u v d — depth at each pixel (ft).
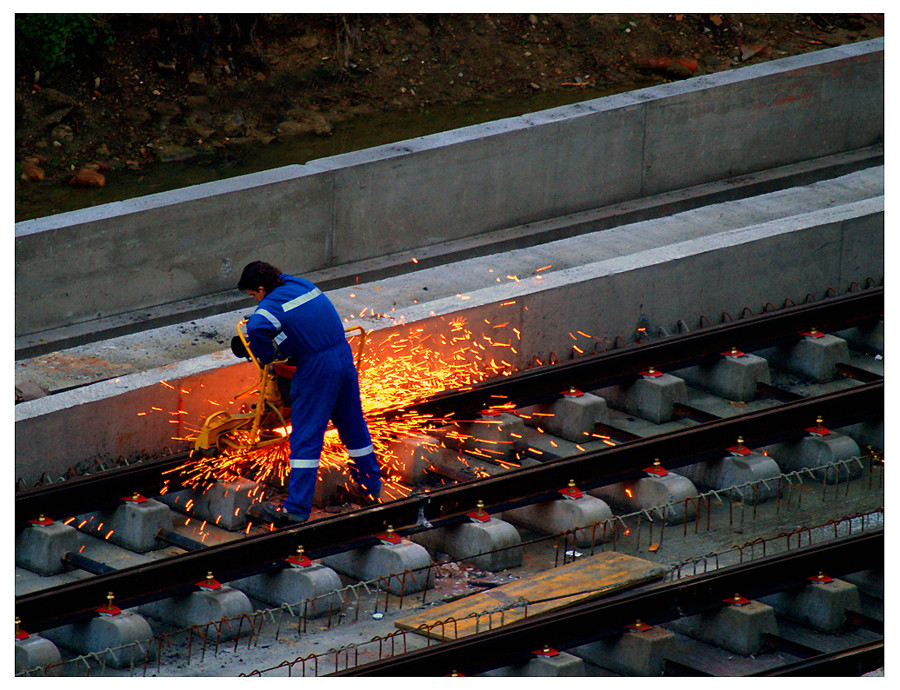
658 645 94.12
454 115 195.31
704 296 140.46
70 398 109.70
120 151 180.65
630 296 135.54
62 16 184.14
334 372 105.70
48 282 132.46
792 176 176.76
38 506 103.71
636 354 130.62
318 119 190.80
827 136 182.29
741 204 163.43
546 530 111.55
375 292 140.36
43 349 130.82
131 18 189.98
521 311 128.98
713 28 216.13
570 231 161.99
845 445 121.80
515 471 110.93
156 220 137.39
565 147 161.58
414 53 202.90
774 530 112.88
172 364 116.47
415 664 88.89
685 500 108.99
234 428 111.34
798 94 177.37
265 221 144.05
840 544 104.01
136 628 92.99
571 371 127.54
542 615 95.61
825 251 147.33
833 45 216.74
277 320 104.22
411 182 152.25
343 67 198.18
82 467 110.22
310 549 102.37
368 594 102.73
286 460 115.34
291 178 144.05
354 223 149.69
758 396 134.41
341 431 109.81
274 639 96.43
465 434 123.03
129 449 112.98
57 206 168.14
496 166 157.48
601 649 96.22
